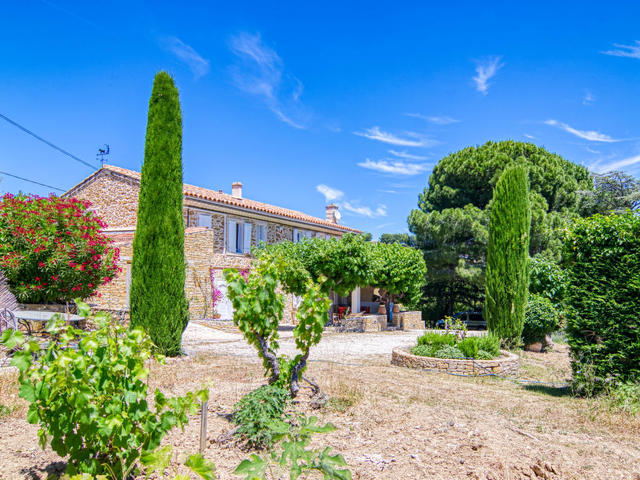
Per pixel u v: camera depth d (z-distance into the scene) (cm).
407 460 446
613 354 784
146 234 1034
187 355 1075
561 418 635
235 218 2330
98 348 317
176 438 482
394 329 2288
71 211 1238
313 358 1168
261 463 297
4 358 843
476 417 613
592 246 830
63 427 305
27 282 1186
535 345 1614
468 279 2797
